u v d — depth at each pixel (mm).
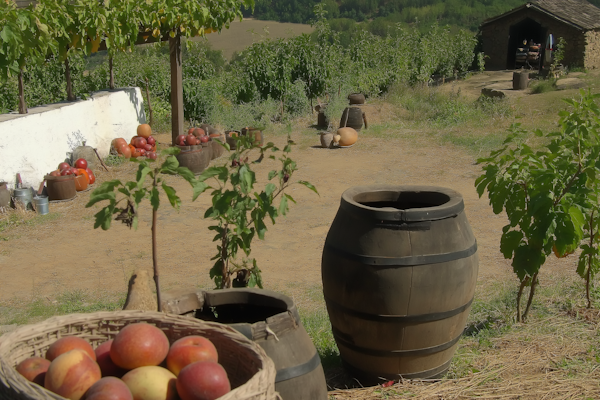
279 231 8344
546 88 19062
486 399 3477
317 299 5812
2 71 8383
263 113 16953
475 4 55125
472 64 28094
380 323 3479
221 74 19125
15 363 2254
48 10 9391
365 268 3420
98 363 2242
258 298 2984
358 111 15289
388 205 4051
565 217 4090
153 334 2244
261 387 2031
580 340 4227
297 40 18188
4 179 9461
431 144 13820
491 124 15250
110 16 10586
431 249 3373
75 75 16125
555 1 26312
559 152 4473
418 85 20531
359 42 21766
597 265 4730
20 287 6445
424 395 3518
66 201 9891
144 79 17219
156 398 2082
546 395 3500
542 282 5684
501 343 4250
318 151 13594
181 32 12805
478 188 4609
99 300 5934
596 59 23812
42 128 10461
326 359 4250
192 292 3061
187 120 16156
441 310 3451
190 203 9789
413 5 56406
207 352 2240
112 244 7922
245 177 3541
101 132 12750
